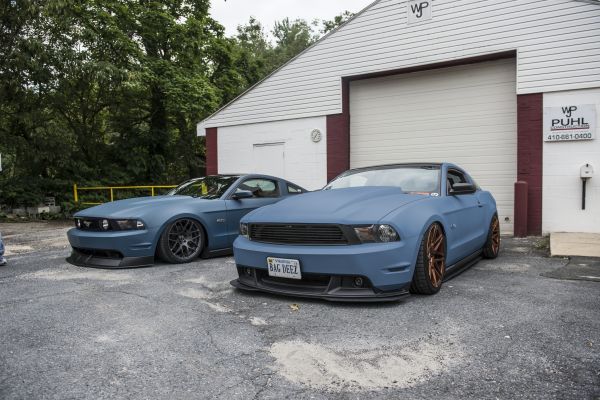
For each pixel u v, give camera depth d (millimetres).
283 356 2688
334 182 5297
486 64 8977
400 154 10102
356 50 10281
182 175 22438
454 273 4699
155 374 2471
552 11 7922
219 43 20812
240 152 12359
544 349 2707
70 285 4539
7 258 6492
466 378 2357
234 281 4270
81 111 17109
